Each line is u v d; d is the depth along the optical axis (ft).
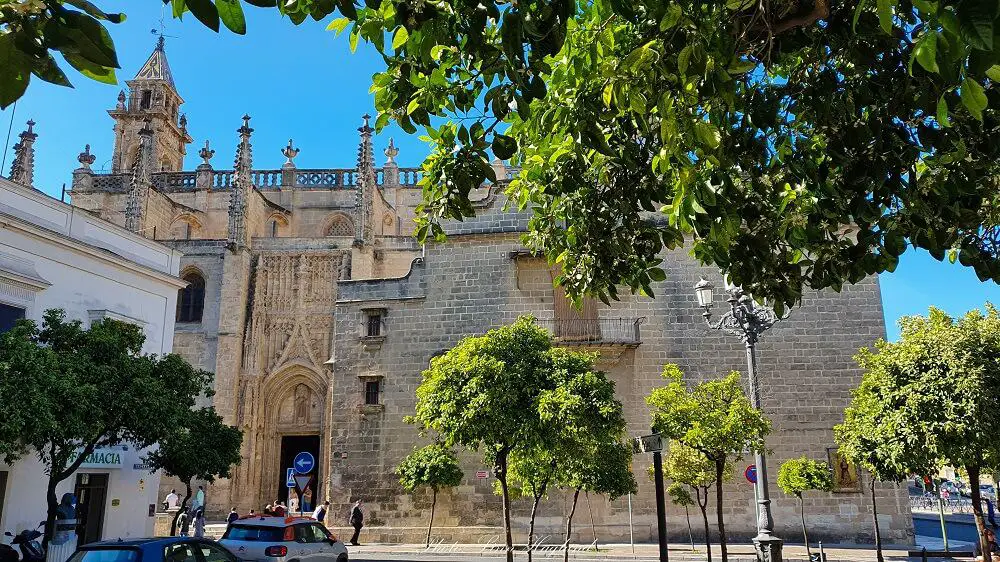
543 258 108.47
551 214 37.52
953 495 200.13
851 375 102.89
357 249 156.35
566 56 27.89
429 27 18.08
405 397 107.34
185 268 155.02
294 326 153.28
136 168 164.66
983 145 23.45
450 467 97.30
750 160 27.63
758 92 26.35
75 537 61.00
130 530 78.79
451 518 101.76
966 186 24.16
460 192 26.76
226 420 144.05
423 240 31.55
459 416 60.90
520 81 19.51
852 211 24.72
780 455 100.63
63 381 51.80
